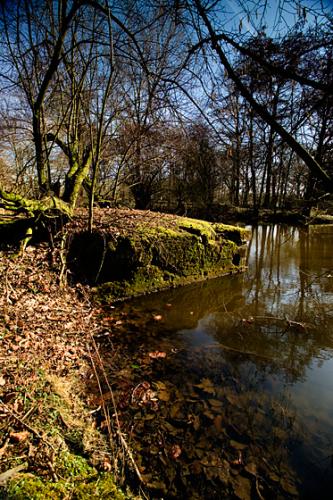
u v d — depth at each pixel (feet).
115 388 9.78
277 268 25.98
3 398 7.53
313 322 15.55
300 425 8.55
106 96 17.16
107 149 31.19
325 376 11.01
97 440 7.44
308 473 7.11
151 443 7.68
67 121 26.30
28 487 5.37
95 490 5.89
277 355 12.40
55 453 6.36
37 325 12.21
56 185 24.13
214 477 6.88
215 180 47.39
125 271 17.80
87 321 14.12
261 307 17.61
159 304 17.48
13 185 25.54
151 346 12.73
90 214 17.75
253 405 9.32
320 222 50.26
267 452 7.61
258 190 72.08
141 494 6.31
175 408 9.02
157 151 34.27
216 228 23.88
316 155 8.34
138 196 42.93
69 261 17.74
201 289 20.43
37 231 19.02
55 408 7.78
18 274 15.61
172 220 23.39
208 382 10.41
